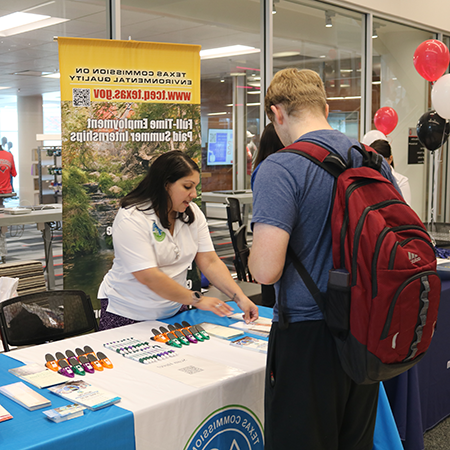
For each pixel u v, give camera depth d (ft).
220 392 4.42
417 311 3.42
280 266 3.65
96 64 9.11
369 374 3.46
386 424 5.22
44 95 23.47
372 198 3.59
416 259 3.43
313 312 3.75
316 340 3.74
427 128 13.61
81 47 8.98
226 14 14.07
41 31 15.46
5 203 17.89
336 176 3.67
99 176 9.35
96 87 9.15
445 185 22.26
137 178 9.64
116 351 5.27
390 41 18.66
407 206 3.72
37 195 18.43
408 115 19.99
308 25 15.84
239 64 14.87
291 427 3.83
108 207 9.51
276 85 4.10
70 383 4.34
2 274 11.93
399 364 3.51
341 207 3.57
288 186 3.66
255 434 4.81
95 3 12.13
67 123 9.04
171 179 6.08
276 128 4.22
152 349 5.30
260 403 4.83
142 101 9.49
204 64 14.38
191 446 4.24
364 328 3.40
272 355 3.97
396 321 3.34
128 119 9.43
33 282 12.52
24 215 14.46
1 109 23.20
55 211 15.19
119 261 6.55
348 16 16.92
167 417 4.04
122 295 6.52
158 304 6.39
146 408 3.90
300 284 3.76
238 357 5.09
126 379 4.50
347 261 3.45
